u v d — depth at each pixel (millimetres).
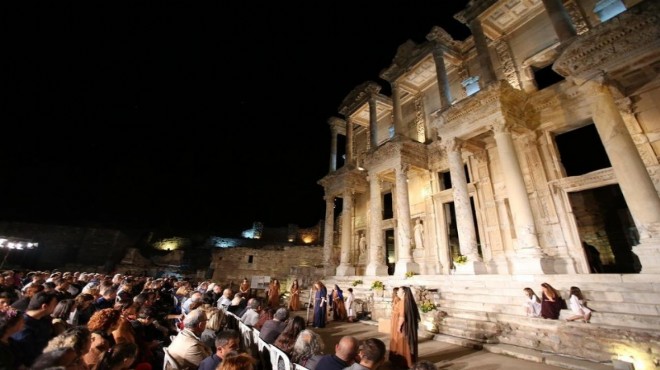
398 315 9242
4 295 7762
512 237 17484
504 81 16375
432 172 23141
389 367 8789
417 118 26250
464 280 14430
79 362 3557
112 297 8562
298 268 28922
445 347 10602
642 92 14266
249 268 38406
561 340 9445
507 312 11672
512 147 15695
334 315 16781
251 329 7473
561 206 15836
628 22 12250
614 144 12266
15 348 4422
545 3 15766
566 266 14680
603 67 12961
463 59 22906
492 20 20141
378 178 23891
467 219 16703
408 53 24453
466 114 17781
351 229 27406
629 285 9992
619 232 18766
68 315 6910
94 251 41750
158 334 7969
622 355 8336
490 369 8211
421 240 22953
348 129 29812
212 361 4633
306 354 5395
